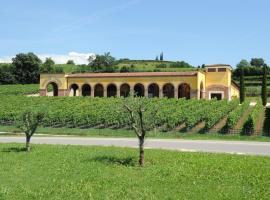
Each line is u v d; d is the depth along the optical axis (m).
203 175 18.66
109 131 45.38
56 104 63.69
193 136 40.25
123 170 19.98
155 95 87.31
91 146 30.33
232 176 18.42
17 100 70.12
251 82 123.56
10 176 18.52
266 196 14.95
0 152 26.56
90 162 22.20
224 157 24.06
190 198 14.75
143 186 16.62
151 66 162.00
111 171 19.72
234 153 26.42
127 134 42.78
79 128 49.34
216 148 30.03
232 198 14.69
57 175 18.78
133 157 24.05
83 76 86.50
